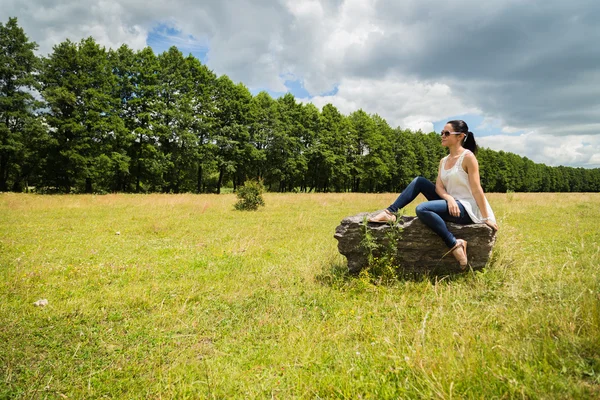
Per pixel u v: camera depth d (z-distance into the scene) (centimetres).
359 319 362
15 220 1276
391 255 477
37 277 567
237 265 652
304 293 468
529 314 310
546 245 704
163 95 3734
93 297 476
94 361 305
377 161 5441
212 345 331
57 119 2980
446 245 444
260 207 1823
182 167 3928
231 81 4284
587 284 366
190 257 723
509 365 230
